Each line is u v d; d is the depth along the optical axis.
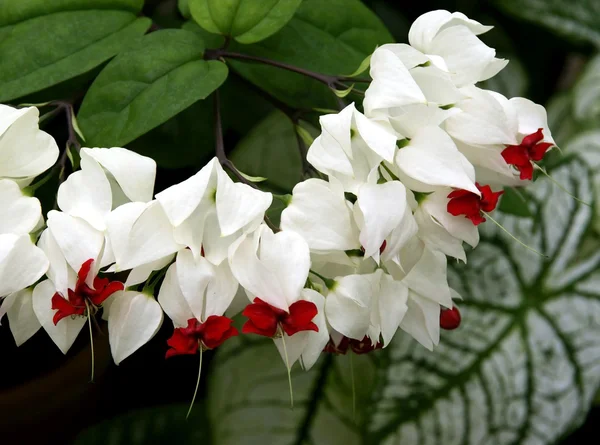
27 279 0.40
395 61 0.41
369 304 0.41
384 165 0.42
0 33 0.44
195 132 0.54
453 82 0.42
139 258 0.40
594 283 0.54
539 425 0.52
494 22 0.68
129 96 0.43
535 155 0.42
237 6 0.45
